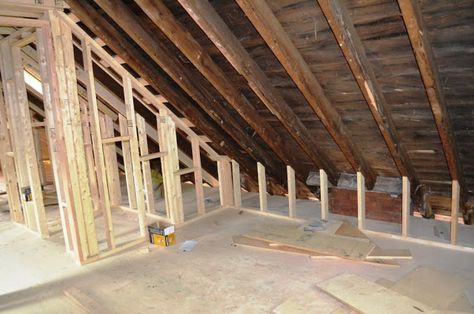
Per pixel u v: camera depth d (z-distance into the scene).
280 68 3.09
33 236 4.10
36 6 2.88
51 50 3.02
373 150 3.64
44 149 7.52
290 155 4.17
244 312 2.51
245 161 4.75
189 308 2.59
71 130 3.18
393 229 3.82
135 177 3.79
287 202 5.04
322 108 3.14
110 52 3.71
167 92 3.69
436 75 2.44
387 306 2.38
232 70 3.33
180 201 4.35
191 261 3.33
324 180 4.09
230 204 4.99
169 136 4.23
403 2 1.98
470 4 2.07
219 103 3.77
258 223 4.29
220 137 4.30
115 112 4.95
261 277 2.97
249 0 2.35
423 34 2.16
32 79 4.83
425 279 2.77
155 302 2.69
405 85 2.76
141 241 3.81
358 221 3.82
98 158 3.41
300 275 2.96
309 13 2.57
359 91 3.00
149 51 3.13
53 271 3.25
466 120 2.77
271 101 3.30
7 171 4.41
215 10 2.83
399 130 3.21
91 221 3.41
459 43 2.29
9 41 3.76
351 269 3.02
